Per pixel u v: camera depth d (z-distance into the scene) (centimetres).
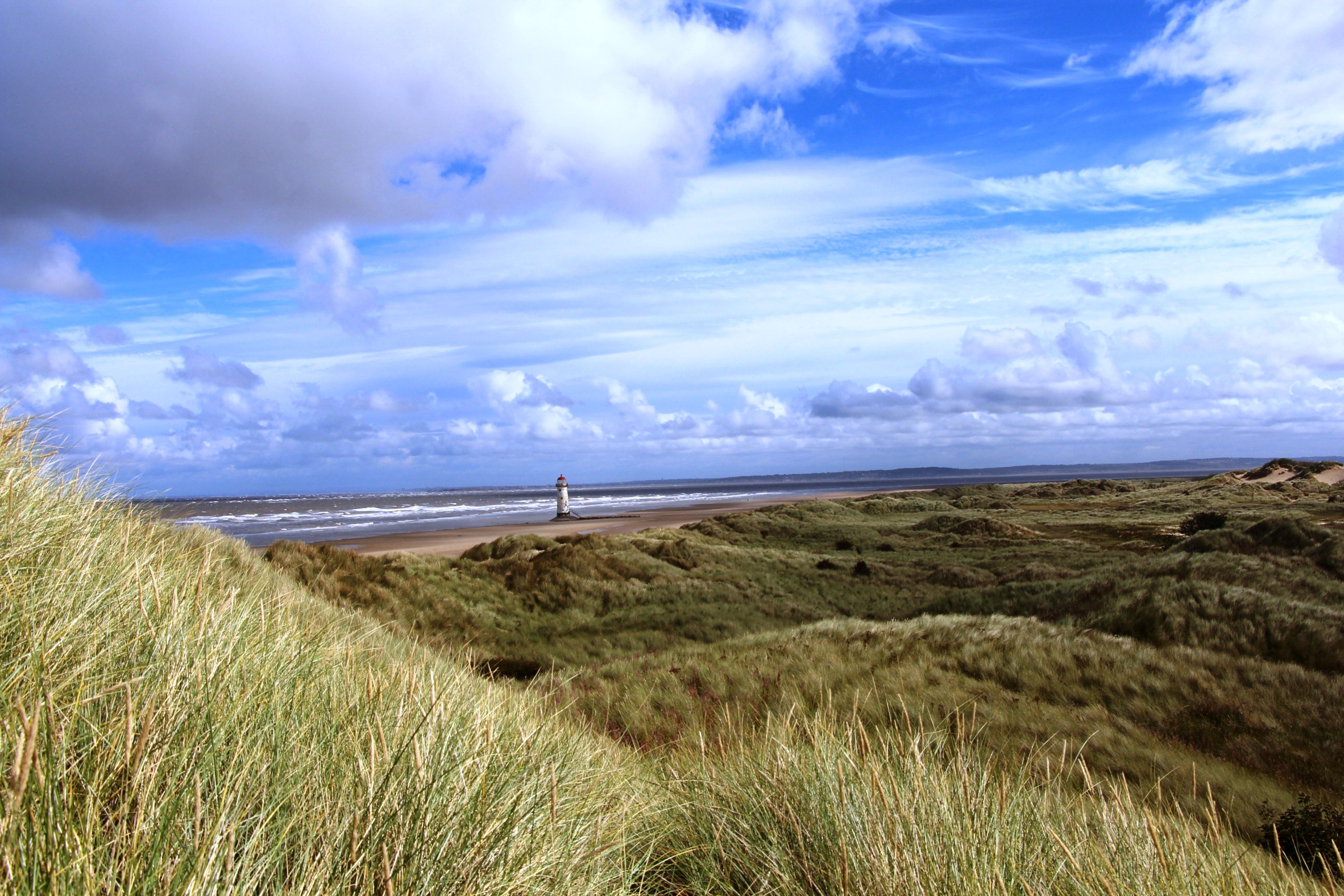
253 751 189
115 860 137
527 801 234
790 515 6594
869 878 251
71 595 228
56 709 160
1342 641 1344
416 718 257
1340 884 325
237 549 997
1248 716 1129
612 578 2994
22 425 310
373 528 7075
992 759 370
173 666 205
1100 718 1139
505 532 6494
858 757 353
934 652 1491
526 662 1819
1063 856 278
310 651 299
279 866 162
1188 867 285
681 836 337
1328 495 6838
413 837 188
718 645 1778
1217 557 2036
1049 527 5806
